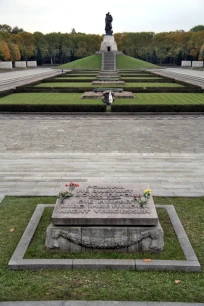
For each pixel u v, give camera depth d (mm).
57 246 8961
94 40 148750
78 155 19406
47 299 7227
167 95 46062
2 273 8172
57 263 8367
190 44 136625
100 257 8750
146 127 27828
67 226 9016
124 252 8984
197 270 8266
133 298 7238
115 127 27828
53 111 34688
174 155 19422
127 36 149250
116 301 7121
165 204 12172
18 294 7371
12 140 23375
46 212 11266
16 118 32344
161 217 10852
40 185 14422
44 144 22203
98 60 110500
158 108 34281
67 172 16219
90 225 8969
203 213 11430
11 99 42500
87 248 9008
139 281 7828
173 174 15883
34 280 7895
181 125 28703
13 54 127625
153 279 7922
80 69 103125
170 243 9344
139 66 106812
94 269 8352
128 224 8922
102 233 8891
